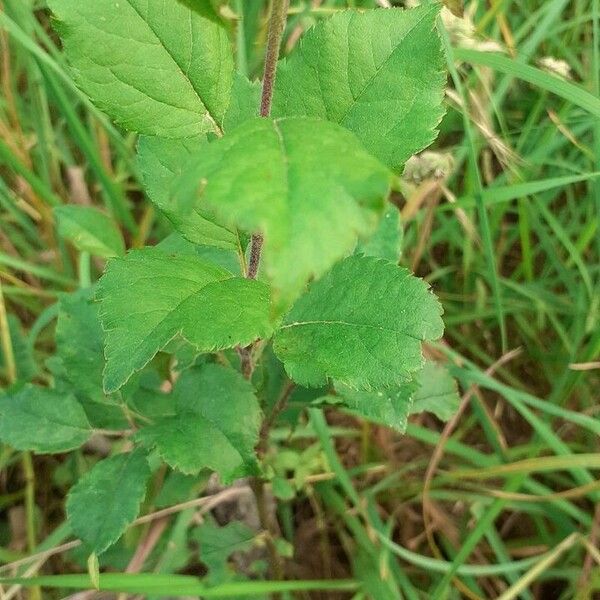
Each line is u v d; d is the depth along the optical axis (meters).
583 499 0.34
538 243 0.38
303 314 0.17
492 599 0.32
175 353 0.21
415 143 0.16
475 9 0.32
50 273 0.34
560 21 0.38
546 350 0.37
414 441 0.36
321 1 0.35
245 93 0.18
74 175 0.37
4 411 0.23
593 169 0.33
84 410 0.23
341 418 0.35
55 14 0.15
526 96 0.37
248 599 0.28
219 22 0.12
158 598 0.28
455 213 0.35
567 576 0.31
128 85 0.15
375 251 0.23
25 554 0.31
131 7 0.15
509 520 0.34
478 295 0.36
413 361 0.16
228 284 0.15
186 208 0.11
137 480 0.21
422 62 0.16
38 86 0.35
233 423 0.20
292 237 0.10
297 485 0.30
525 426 0.37
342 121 0.17
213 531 0.27
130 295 0.15
